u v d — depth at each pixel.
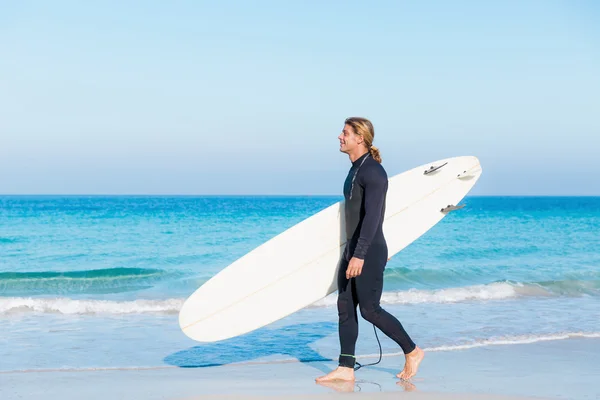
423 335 5.98
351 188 3.93
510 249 18.05
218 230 25.23
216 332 4.42
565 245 19.23
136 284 11.02
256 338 5.86
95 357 5.00
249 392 3.76
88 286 10.76
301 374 4.37
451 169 4.94
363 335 5.92
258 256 4.57
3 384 4.01
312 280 4.50
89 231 24.44
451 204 4.83
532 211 51.09
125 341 5.70
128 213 42.16
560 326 6.57
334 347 5.47
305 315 7.20
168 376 4.30
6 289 10.32
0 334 6.02
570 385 4.02
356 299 4.05
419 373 4.36
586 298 9.09
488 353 5.14
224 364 4.77
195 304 4.44
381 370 4.46
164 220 32.50
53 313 7.32
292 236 4.59
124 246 18.81
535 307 8.12
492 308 7.98
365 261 3.86
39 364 4.71
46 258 15.99
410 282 11.40
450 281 11.65
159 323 6.73
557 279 12.11
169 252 17.17
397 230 4.70
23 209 51.66
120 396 3.68
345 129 3.99
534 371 4.46
